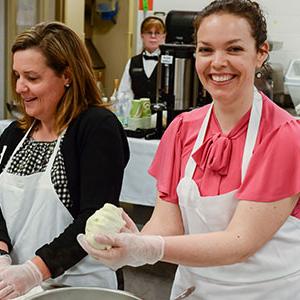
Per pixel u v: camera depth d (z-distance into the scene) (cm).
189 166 136
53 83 153
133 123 322
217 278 134
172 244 115
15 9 416
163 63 307
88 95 160
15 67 154
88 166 150
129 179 307
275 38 466
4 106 414
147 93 475
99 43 551
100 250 111
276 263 129
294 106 409
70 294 126
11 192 156
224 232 120
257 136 128
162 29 471
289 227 128
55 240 144
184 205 135
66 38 155
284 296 131
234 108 129
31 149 160
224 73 119
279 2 461
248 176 123
